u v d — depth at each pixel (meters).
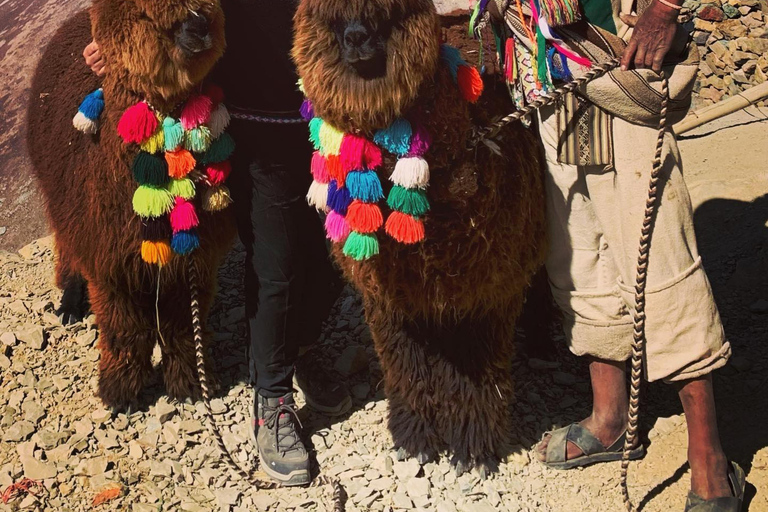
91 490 2.76
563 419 2.96
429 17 2.14
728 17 4.77
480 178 2.31
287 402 2.86
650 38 2.23
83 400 3.08
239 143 2.69
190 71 2.46
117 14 2.41
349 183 2.24
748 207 3.78
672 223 2.42
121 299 2.87
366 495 2.71
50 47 3.12
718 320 2.51
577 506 2.67
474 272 2.41
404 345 2.67
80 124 2.62
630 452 2.71
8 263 3.87
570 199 2.52
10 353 3.29
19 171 4.47
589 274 2.58
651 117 2.36
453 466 2.77
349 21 2.08
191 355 3.02
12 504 2.71
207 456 2.87
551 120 2.45
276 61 2.62
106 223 2.70
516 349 3.25
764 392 2.95
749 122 4.55
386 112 2.17
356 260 2.40
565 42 2.36
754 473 2.68
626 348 2.63
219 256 2.93
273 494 2.76
